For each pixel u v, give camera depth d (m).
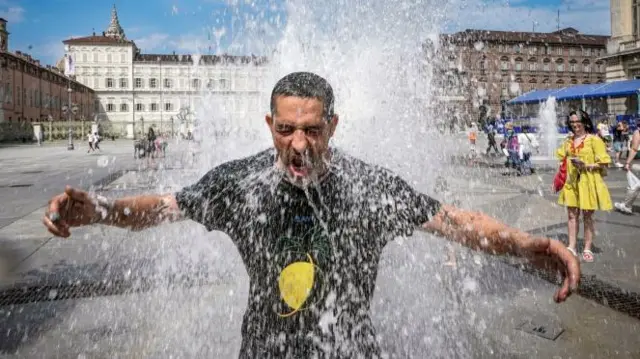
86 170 15.39
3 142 48.16
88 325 3.14
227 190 1.42
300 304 1.39
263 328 1.43
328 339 1.41
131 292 3.72
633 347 2.77
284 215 1.39
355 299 1.42
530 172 13.30
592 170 4.64
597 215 6.91
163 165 16.69
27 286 3.87
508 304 3.36
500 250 1.38
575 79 39.59
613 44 32.31
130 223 1.40
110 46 82.56
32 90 60.06
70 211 1.30
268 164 1.42
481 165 15.62
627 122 24.61
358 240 1.41
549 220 6.51
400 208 1.42
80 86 78.31
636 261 4.48
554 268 1.32
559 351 2.73
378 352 1.48
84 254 4.78
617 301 3.46
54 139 56.41
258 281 1.43
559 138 27.19
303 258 1.39
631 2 31.08
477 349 2.71
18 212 7.50
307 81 1.34
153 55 84.25
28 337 2.98
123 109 83.50
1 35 56.91
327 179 1.39
